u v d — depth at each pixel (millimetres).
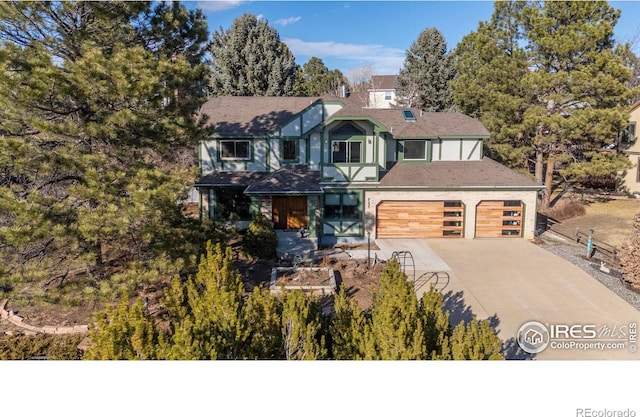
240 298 8266
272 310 7848
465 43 38281
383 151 20594
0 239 8516
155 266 10453
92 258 9609
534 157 29688
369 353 7074
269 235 16484
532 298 13023
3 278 8766
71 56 10953
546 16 23281
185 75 10977
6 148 8766
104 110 10422
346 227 19562
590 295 13203
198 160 20781
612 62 21078
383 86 57812
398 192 19469
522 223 19750
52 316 11672
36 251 10195
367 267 15312
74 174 10641
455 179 19812
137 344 6359
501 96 24078
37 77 9070
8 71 8930
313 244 17891
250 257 16438
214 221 13664
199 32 12469
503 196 19578
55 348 9812
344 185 19203
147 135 11203
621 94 21344
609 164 22625
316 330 7906
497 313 12070
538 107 23422
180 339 6320
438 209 19656
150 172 10164
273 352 7613
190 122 11820
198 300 7895
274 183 18484
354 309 8312
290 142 20672
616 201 27266
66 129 9492
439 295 8586
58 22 10633
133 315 6766
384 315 7246
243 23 35375
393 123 22812
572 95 22578
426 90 42156
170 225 11625
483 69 25703
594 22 22219
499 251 17734
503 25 26172
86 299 9508
